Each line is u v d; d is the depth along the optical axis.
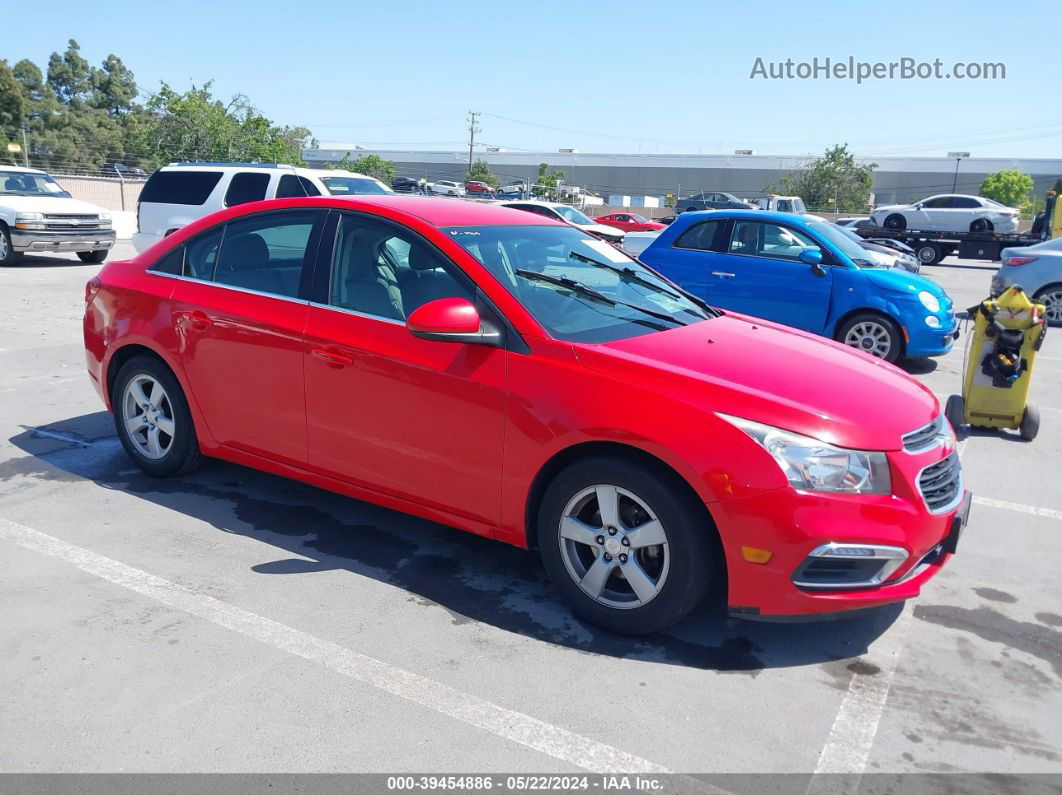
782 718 2.95
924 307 8.84
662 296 4.46
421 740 2.77
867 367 3.88
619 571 3.54
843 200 64.94
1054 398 8.25
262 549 4.13
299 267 4.24
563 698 3.02
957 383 8.87
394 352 3.79
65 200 17.25
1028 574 4.20
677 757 2.73
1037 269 14.31
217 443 4.57
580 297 3.95
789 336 4.26
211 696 2.96
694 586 3.25
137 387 4.90
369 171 57.47
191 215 12.05
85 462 5.23
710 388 3.25
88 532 4.24
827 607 3.14
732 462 3.10
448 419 3.66
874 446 3.18
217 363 4.42
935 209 30.02
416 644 3.34
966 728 2.94
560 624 3.54
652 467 3.25
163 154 32.75
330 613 3.55
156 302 4.68
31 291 12.90
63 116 73.31
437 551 4.20
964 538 4.64
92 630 3.35
